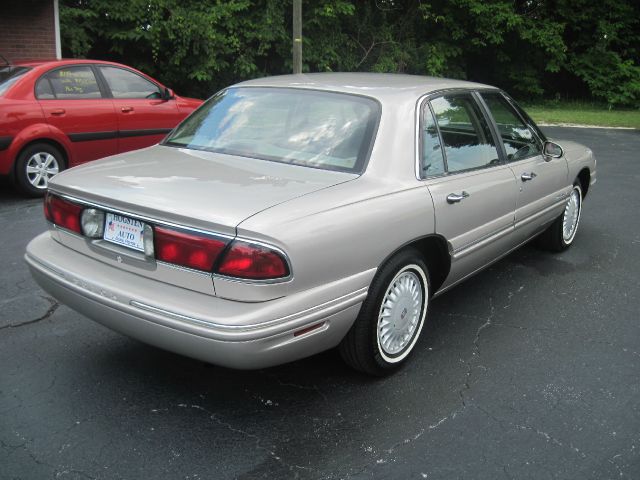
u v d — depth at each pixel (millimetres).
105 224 3080
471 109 4184
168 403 3225
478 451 2891
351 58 21438
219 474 2695
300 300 2783
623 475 2748
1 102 7090
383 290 3273
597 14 24578
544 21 23906
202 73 17906
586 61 24531
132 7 16922
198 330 2664
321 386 3424
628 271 5398
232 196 2889
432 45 22922
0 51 12992
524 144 4773
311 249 2795
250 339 2646
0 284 4723
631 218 7199
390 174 3344
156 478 2660
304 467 2752
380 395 3342
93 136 7863
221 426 3037
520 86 24609
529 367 3689
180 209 2768
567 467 2795
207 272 2709
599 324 4320
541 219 5020
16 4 13023
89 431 2969
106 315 2986
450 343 3975
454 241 3742
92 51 18266
